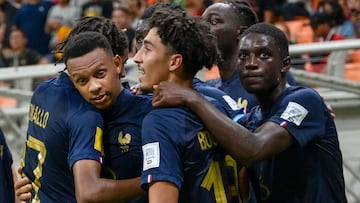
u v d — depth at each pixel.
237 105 6.89
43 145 6.21
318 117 6.49
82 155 5.90
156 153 5.66
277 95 6.59
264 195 6.64
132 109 6.15
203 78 10.95
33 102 6.37
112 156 6.14
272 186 6.59
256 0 15.75
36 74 12.32
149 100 6.19
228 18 7.65
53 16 16.73
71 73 5.98
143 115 6.14
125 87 6.68
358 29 14.98
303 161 6.52
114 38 6.37
